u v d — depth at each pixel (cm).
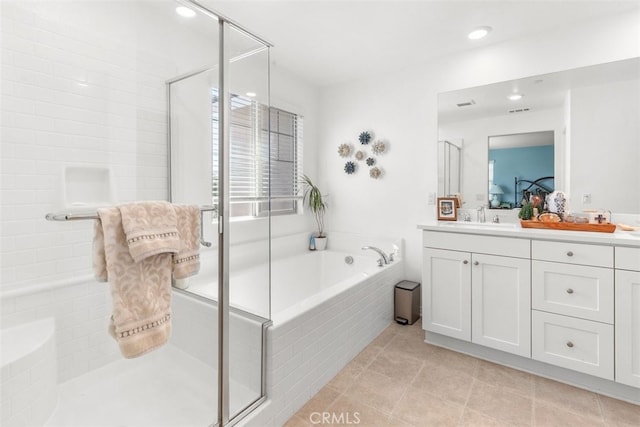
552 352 202
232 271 175
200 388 158
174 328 154
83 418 150
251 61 195
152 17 174
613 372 183
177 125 175
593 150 225
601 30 221
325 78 339
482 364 223
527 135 250
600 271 186
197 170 170
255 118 197
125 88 169
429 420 169
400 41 257
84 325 151
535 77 245
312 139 363
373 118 333
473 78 272
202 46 171
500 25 233
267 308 190
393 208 324
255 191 193
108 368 156
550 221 224
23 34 143
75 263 149
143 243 122
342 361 220
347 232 355
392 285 295
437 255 246
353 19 225
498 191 264
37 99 147
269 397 165
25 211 144
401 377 209
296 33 244
